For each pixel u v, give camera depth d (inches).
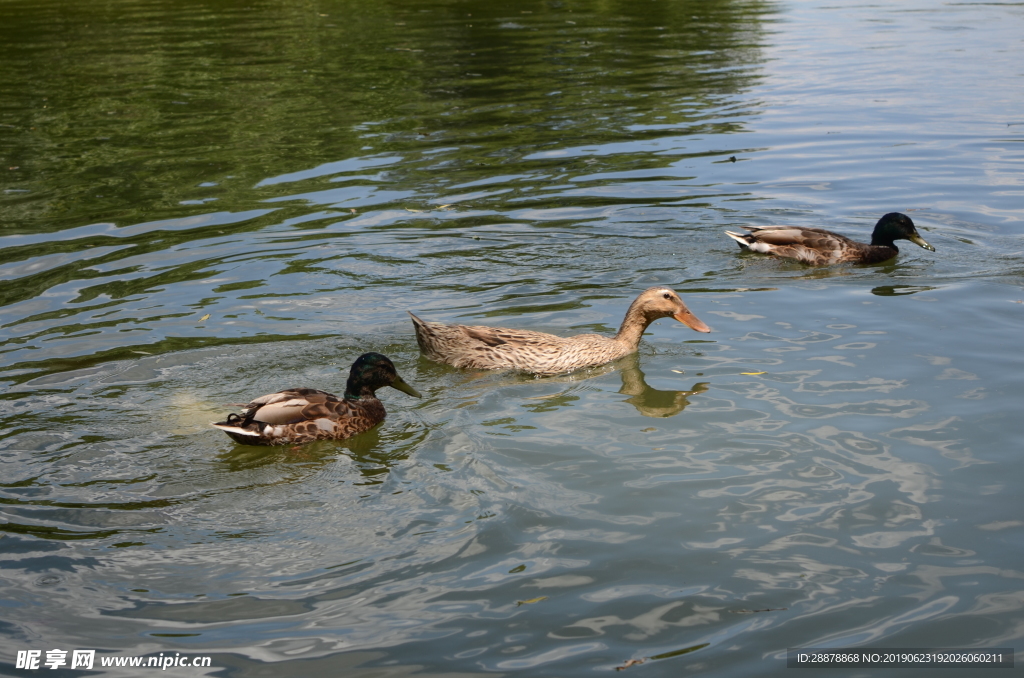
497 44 1124.5
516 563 238.8
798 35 1218.6
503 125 770.2
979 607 218.2
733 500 265.6
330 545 249.6
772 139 720.3
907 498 263.6
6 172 656.4
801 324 398.6
